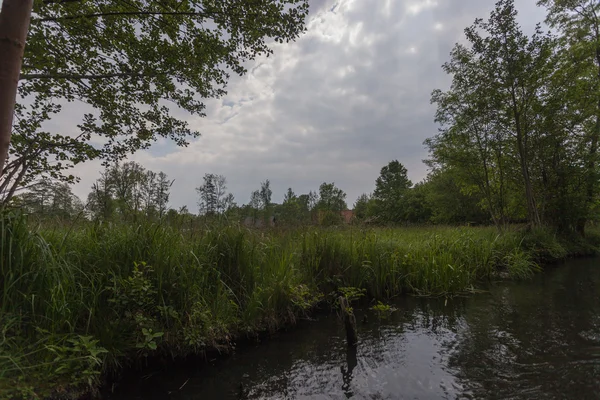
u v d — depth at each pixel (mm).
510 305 6137
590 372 3416
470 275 7875
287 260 5355
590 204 14812
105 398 2973
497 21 12922
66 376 2730
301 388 3273
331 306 5750
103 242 3736
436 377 3449
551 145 14062
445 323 5168
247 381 3396
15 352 2570
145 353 3428
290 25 6117
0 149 2197
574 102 13648
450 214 31984
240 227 5246
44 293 2945
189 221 4941
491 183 16234
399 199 44844
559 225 15094
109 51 6309
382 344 4352
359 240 7344
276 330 4734
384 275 6672
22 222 3043
